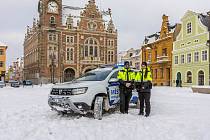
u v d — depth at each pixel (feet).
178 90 105.60
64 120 29.25
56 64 213.46
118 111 36.24
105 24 240.32
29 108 40.50
